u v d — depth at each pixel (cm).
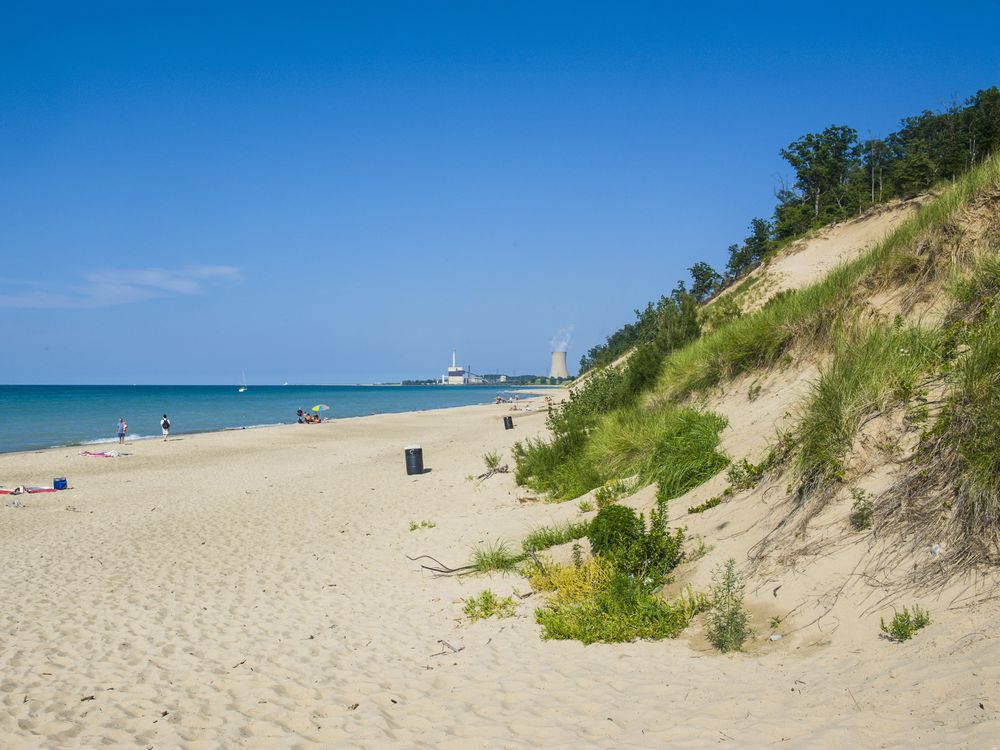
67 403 9975
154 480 2167
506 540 1045
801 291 1227
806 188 5372
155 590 946
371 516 1421
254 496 1775
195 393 17450
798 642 493
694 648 552
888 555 516
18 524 1487
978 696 332
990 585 431
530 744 430
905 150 4778
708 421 1045
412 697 545
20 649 717
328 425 4709
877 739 331
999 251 785
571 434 1553
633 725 431
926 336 718
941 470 535
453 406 9269
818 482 634
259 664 651
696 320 1805
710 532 745
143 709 555
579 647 609
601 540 766
